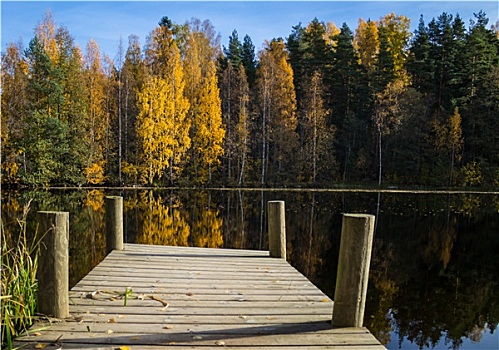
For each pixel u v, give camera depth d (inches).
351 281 102.3
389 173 909.2
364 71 976.9
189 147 872.9
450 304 204.5
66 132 746.2
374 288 228.7
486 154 909.2
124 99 888.9
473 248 326.0
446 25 975.0
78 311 111.0
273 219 189.5
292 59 1062.4
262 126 911.0
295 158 887.7
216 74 1022.4
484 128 899.4
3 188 721.6
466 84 943.7
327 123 940.0
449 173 861.8
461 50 954.7
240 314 112.0
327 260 275.9
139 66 946.1
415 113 876.6
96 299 121.4
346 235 102.6
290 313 113.4
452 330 174.1
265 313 113.2
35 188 734.5
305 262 270.2
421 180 880.9
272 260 183.2
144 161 838.5
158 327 101.3
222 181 875.4
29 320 101.7
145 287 135.5
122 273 152.9
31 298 107.7
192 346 91.1
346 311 103.2
